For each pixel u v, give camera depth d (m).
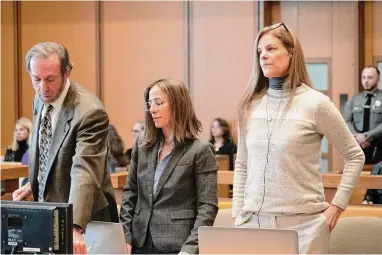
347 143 3.20
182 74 10.19
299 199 3.11
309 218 3.13
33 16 10.80
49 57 3.19
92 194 3.17
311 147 3.15
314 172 3.17
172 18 10.23
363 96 8.10
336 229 3.67
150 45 10.33
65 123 3.33
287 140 3.12
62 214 2.45
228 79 9.95
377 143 7.75
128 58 10.45
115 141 7.11
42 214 2.45
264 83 3.32
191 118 3.59
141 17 10.38
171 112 3.53
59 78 3.23
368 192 5.21
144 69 10.38
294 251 2.61
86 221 3.12
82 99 3.36
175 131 3.53
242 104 3.31
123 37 10.46
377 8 9.27
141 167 3.62
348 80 9.39
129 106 10.46
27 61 3.25
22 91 10.88
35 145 3.49
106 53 10.55
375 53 9.30
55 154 3.32
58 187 3.35
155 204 3.54
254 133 3.22
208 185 3.50
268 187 3.14
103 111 3.36
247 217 3.21
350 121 8.16
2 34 10.88
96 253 3.24
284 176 3.12
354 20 9.33
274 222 3.13
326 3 9.48
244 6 9.85
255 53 3.29
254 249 2.67
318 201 3.17
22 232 2.46
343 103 9.41
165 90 3.52
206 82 10.05
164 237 3.49
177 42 10.20
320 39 9.52
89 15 10.59
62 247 2.44
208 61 10.04
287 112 3.17
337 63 9.44
